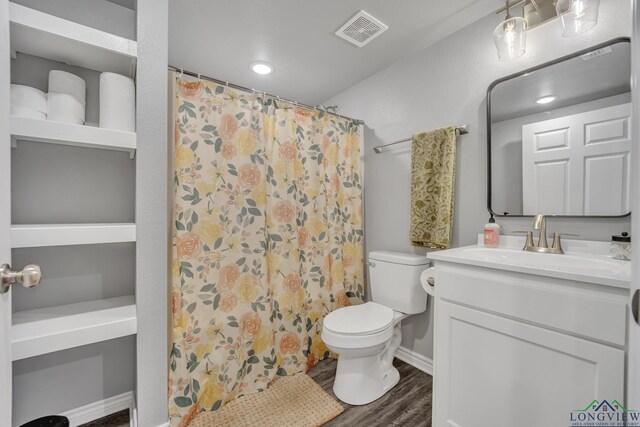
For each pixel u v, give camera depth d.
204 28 1.62
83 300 1.23
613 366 0.81
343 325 1.55
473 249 1.43
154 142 1.17
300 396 1.60
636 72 0.51
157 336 1.17
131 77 1.31
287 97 2.57
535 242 1.39
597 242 1.20
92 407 1.24
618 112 1.17
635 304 0.51
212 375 1.49
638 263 0.50
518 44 1.28
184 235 1.44
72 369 1.20
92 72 1.27
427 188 1.75
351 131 2.20
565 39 1.30
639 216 0.50
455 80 1.70
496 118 1.52
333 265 2.08
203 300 1.49
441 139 1.70
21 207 1.11
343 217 2.15
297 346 1.86
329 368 1.91
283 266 1.82
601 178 1.21
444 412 1.23
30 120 0.93
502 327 1.04
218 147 1.56
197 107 1.50
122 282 1.32
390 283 1.87
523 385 0.99
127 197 1.34
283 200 1.84
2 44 0.66
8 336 0.68
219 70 2.09
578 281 0.87
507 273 1.03
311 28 1.63
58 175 1.18
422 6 1.48
